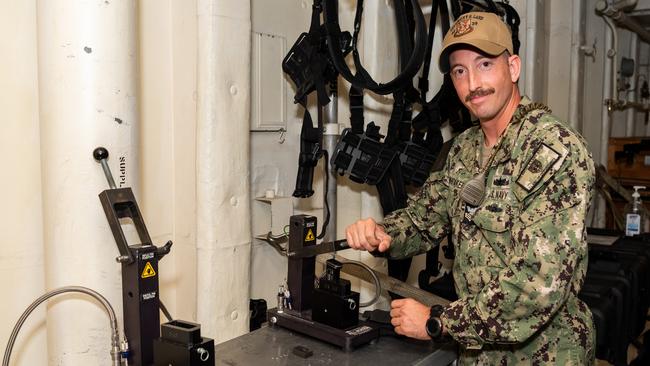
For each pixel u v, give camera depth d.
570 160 1.18
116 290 1.40
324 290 1.39
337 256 1.65
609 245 2.43
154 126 1.73
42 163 1.39
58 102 1.34
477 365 1.40
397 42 2.06
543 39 3.23
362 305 1.54
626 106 4.02
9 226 1.43
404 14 1.86
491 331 1.16
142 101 1.69
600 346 1.76
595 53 3.74
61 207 1.35
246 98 1.71
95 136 1.36
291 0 1.99
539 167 1.20
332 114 1.87
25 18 1.43
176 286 1.83
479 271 1.35
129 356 1.18
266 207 1.95
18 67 1.42
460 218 1.42
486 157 1.44
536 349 1.33
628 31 4.13
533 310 1.14
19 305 1.46
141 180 1.68
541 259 1.14
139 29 1.67
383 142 1.92
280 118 1.97
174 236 1.82
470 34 1.28
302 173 1.78
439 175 1.59
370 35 1.98
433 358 1.33
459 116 2.17
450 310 1.21
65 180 1.35
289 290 1.48
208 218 1.65
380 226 1.54
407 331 1.25
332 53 1.66
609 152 3.79
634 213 2.73
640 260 2.26
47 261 1.39
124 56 1.40
